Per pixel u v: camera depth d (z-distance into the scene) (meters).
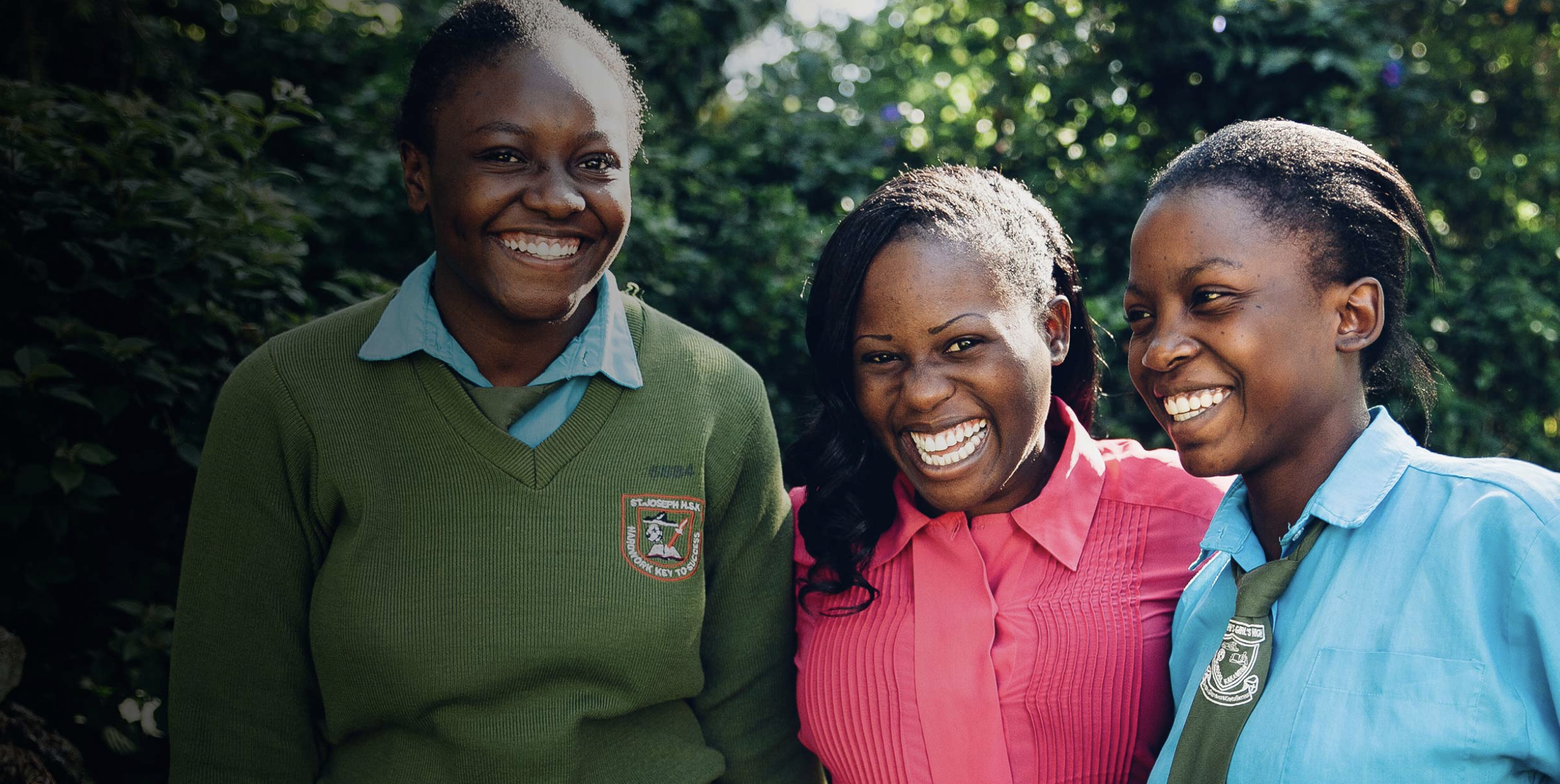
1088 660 1.71
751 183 5.35
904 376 1.70
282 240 3.15
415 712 1.65
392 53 5.68
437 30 1.70
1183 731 1.45
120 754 2.90
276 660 1.69
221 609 1.67
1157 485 1.86
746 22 5.81
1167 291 1.46
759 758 1.93
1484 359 4.64
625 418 1.75
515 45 1.63
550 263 1.64
